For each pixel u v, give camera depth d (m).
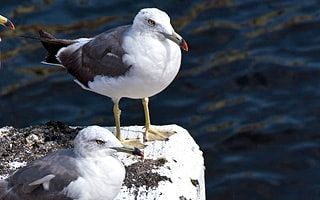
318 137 18.52
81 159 10.84
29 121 19.00
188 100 19.45
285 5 22.12
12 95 19.59
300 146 18.33
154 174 11.92
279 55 20.58
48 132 12.97
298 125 18.80
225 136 18.59
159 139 12.73
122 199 11.59
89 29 21.27
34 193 10.73
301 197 17.25
